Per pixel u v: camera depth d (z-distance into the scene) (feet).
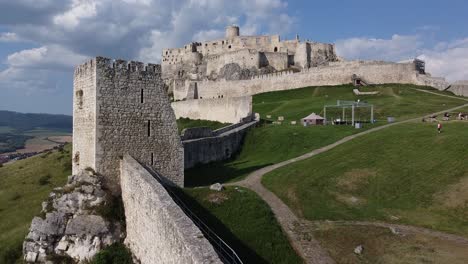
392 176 124.57
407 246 85.10
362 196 115.65
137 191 84.53
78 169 109.70
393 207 107.14
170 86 506.89
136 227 85.20
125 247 92.12
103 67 101.50
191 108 321.11
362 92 328.29
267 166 154.71
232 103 274.57
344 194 117.19
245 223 93.15
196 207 97.76
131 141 105.60
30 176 188.85
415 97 291.99
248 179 134.92
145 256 76.69
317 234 91.86
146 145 108.17
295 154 170.19
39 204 143.74
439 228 93.86
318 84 388.57
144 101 108.06
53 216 95.20
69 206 96.37
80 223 94.32
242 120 236.02
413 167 128.26
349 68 377.09
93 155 101.19
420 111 240.94
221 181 137.69
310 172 136.98
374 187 119.85
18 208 145.07
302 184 125.08
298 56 513.04
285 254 82.94
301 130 207.21
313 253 84.02
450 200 105.50
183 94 453.58
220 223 92.12
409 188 115.96
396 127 185.88
